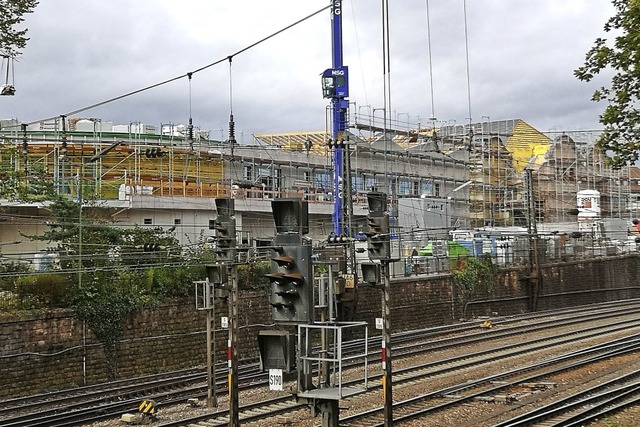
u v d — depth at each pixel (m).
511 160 70.94
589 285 62.47
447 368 28.73
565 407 20.89
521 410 21.27
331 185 57.03
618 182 79.50
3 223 36.41
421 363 30.58
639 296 68.94
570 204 74.56
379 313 41.44
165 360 30.70
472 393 23.56
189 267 32.53
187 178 48.34
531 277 54.75
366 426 19.25
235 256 19.59
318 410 13.63
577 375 27.12
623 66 15.73
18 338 26.25
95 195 36.47
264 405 22.25
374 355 32.62
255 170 52.47
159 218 43.12
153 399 23.64
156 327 30.66
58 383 27.16
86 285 29.05
